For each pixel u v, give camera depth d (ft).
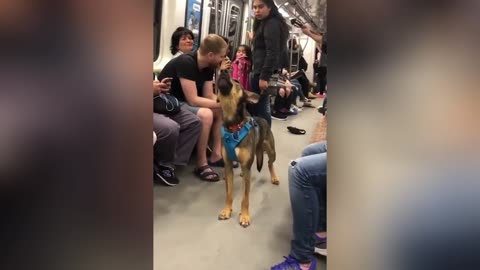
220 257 5.87
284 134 13.29
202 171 9.32
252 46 10.49
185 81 9.14
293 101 16.25
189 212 7.41
